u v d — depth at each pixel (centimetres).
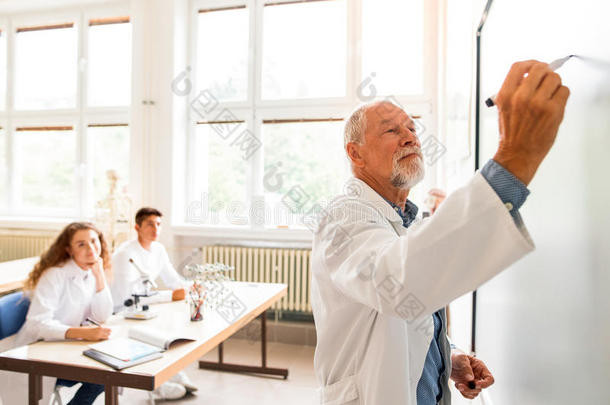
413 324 81
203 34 394
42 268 200
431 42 337
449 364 88
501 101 47
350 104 356
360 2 353
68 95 437
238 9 387
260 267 355
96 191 427
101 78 423
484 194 46
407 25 348
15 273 298
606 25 40
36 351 157
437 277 48
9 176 448
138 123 376
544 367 59
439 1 301
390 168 87
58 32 438
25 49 446
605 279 41
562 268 53
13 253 416
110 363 142
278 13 376
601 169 42
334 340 85
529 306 67
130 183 379
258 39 378
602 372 42
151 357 149
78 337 168
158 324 190
